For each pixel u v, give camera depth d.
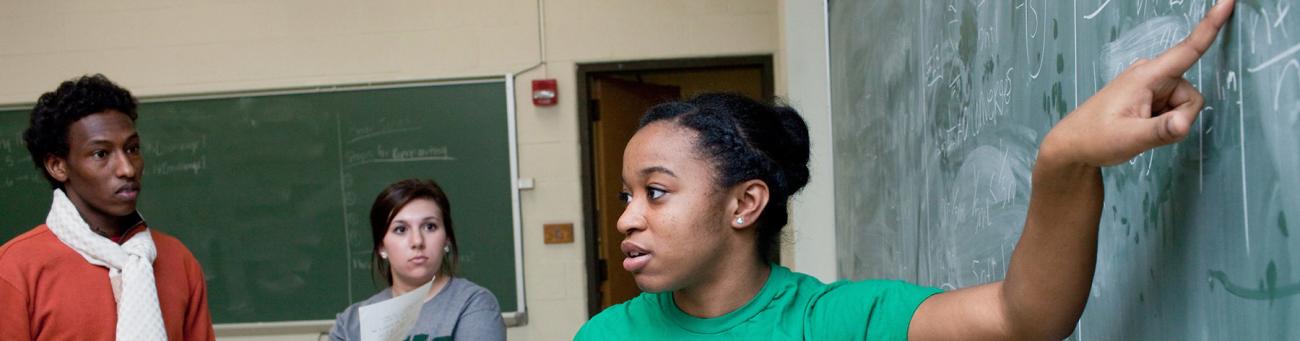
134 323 1.29
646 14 3.59
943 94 1.19
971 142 1.05
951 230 1.16
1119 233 0.67
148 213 3.75
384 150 3.67
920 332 0.61
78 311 1.29
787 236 0.82
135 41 3.72
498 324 1.51
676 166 0.66
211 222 3.74
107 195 1.32
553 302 3.67
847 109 2.21
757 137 0.68
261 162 3.71
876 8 1.74
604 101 3.65
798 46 2.72
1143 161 0.62
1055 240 0.54
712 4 3.57
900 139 1.53
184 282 1.48
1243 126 0.47
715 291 0.69
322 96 3.68
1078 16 0.69
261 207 3.72
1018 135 0.85
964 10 1.07
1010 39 0.88
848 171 2.24
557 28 3.62
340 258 3.70
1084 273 0.54
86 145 1.30
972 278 1.05
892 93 1.59
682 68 3.60
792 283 0.70
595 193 3.69
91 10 3.73
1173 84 0.50
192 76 3.71
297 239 3.71
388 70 3.66
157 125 3.73
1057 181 0.52
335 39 3.67
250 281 3.74
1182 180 0.55
